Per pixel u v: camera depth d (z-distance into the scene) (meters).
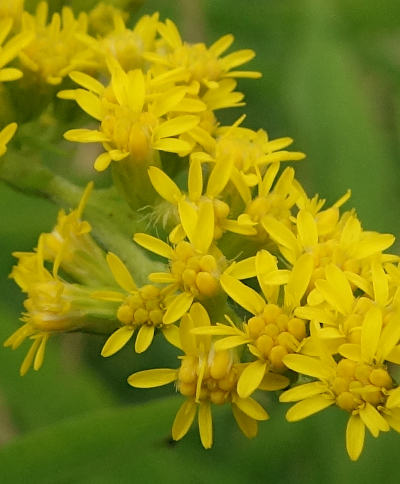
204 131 0.15
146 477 0.17
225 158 0.15
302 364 0.14
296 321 0.14
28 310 0.15
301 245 0.15
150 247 0.15
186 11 0.20
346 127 0.18
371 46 0.20
